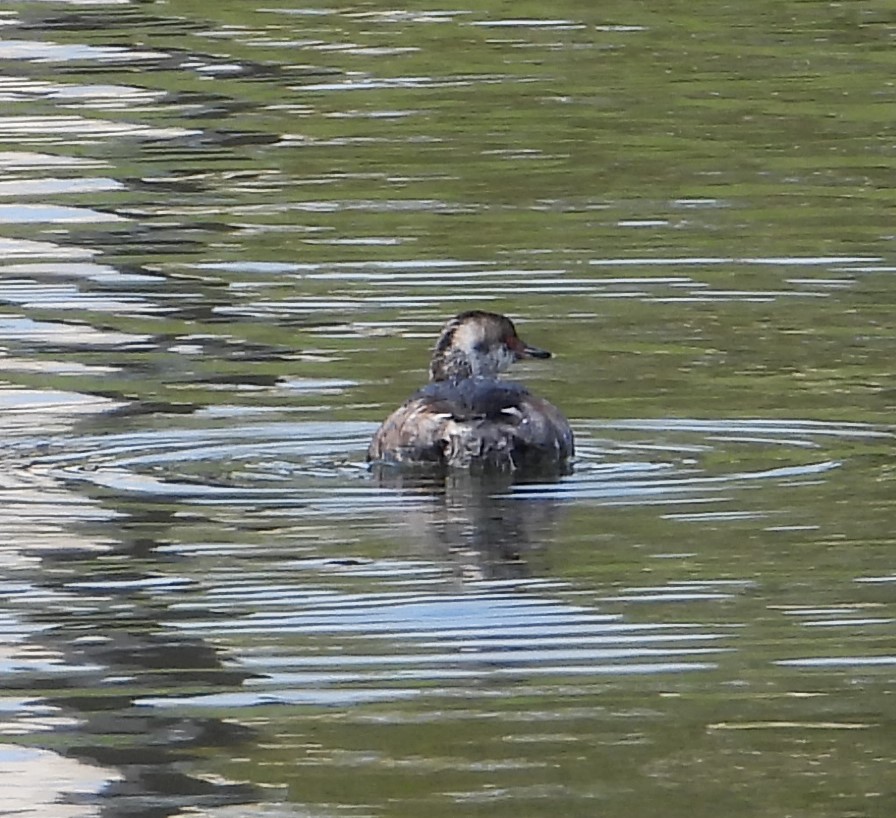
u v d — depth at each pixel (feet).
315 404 55.36
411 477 49.24
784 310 63.72
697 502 47.29
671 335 61.52
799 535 44.98
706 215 74.43
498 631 40.16
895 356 59.11
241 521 46.34
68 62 99.91
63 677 38.45
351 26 107.55
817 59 99.91
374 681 37.96
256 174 81.00
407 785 33.91
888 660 38.58
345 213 75.36
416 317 63.77
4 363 59.31
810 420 53.52
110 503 47.55
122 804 33.40
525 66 98.94
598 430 53.01
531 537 44.98
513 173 80.74
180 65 99.30
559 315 63.67
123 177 80.74
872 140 85.25
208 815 33.09
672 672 38.17
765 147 84.33
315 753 35.12
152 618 40.86
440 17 109.70
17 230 73.82
